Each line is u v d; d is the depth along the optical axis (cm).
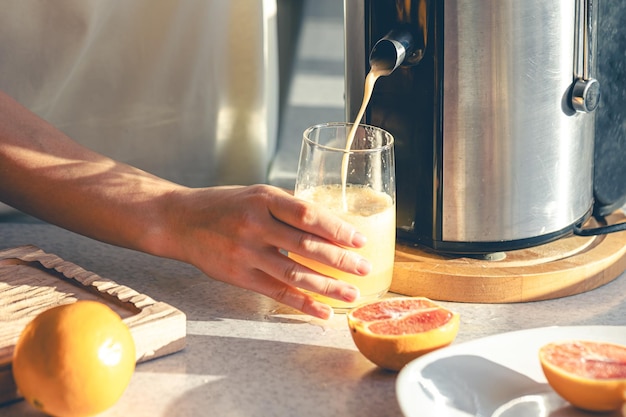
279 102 177
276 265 101
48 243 124
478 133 106
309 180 105
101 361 80
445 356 88
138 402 87
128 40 145
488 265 111
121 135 150
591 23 108
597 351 87
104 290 101
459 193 109
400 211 114
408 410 79
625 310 106
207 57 149
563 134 110
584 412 85
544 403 86
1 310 98
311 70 190
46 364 79
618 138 121
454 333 93
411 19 105
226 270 105
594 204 123
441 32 104
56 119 147
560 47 106
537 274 107
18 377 81
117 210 112
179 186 114
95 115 148
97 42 144
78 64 144
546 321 103
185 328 97
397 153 112
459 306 107
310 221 99
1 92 123
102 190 114
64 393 79
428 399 83
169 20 145
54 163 117
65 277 106
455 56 104
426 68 106
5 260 110
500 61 104
